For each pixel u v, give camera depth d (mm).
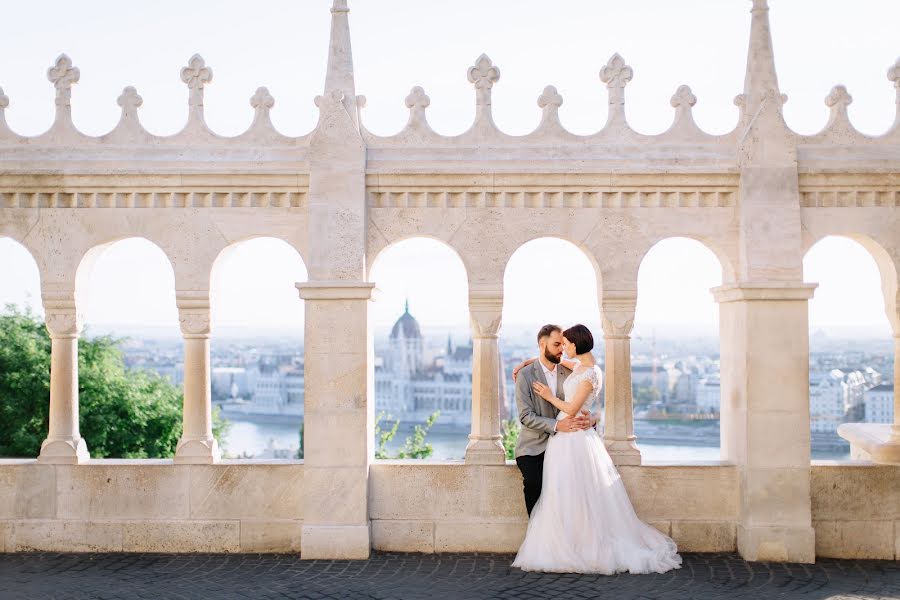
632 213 7965
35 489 8055
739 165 7816
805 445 7723
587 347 7418
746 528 7734
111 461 8117
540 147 8031
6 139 8047
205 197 7992
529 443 7676
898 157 7875
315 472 7836
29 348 27906
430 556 7895
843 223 7895
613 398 8078
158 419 29594
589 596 6773
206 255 7992
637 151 8000
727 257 7945
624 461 8039
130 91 8094
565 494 7406
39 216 7992
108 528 8039
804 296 7684
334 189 7816
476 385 8109
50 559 7832
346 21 7992
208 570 7508
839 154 7938
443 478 8055
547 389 7602
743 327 7781
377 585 7082
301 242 7984
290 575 7355
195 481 8047
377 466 8070
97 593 6914
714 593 6852
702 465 8016
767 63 7914
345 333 7820
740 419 7871
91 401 28094
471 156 8000
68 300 8016
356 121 7895
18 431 26750
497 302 8008
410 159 7984
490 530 8023
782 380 7727
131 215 8000
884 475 7922
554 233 7969
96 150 8047
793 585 7062
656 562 7383
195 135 8070
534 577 7246
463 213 7973
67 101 8086
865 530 7902
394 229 7988
